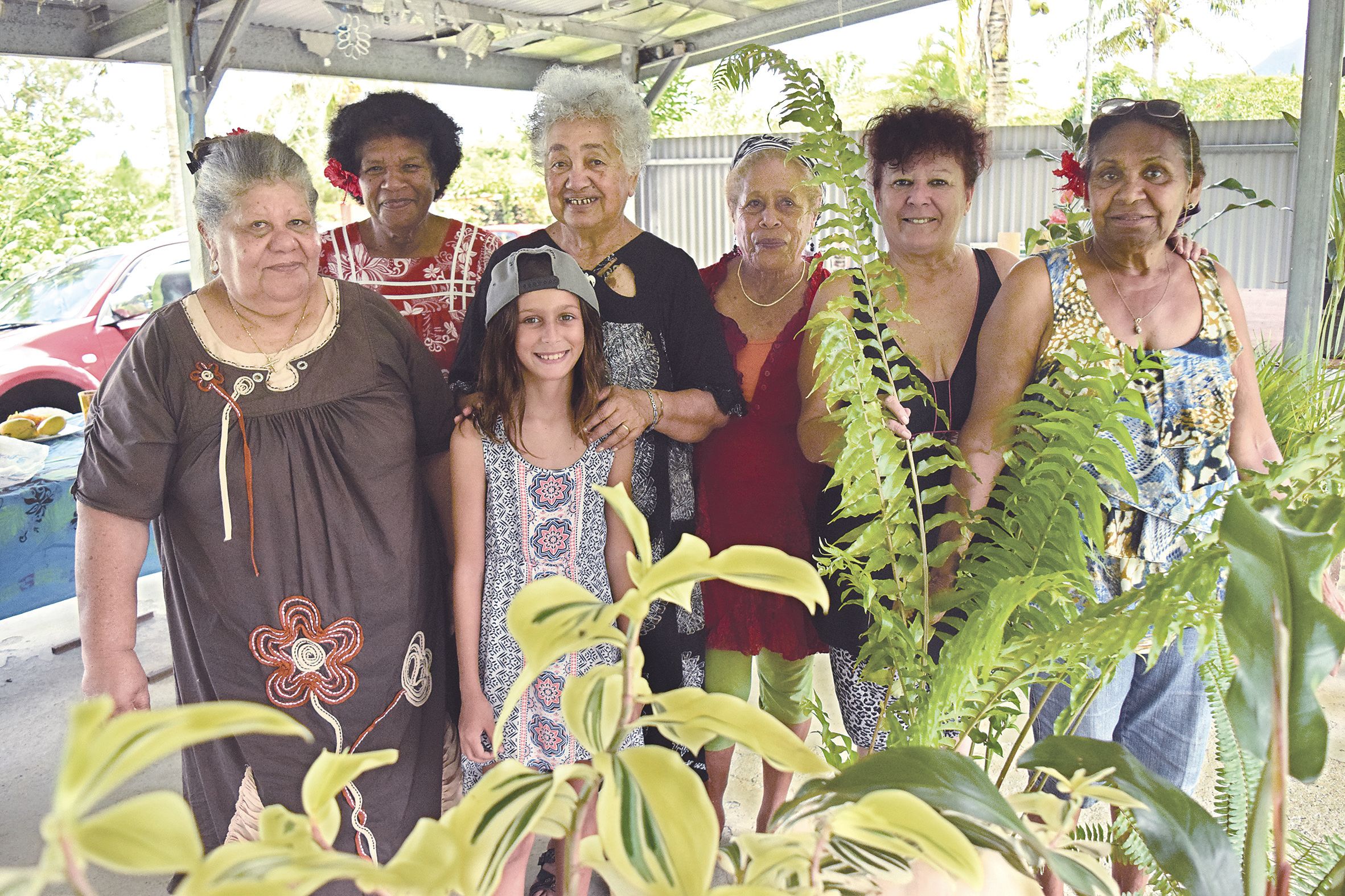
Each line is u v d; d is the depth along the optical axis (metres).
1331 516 0.70
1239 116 18.36
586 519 1.85
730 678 2.23
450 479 1.87
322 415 1.62
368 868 0.47
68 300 6.35
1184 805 0.78
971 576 1.22
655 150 9.53
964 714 1.12
